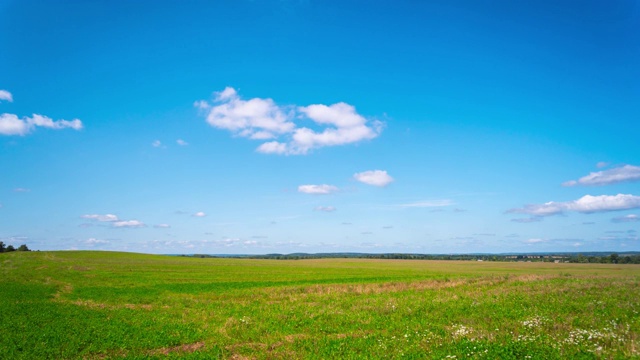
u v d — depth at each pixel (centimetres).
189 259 14050
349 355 1655
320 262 14288
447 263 13888
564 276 5634
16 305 3269
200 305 3428
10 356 1761
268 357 1733
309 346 1867
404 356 1592
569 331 1855
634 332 1730
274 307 3192
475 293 3631
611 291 3253
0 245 15225
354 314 2719
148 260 11962
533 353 1487
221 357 1753
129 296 4109
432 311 2681
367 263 13575
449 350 1623
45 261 9869
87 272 7538
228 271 8419
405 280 5859
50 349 1861
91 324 2462
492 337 1778
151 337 2122
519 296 3139
